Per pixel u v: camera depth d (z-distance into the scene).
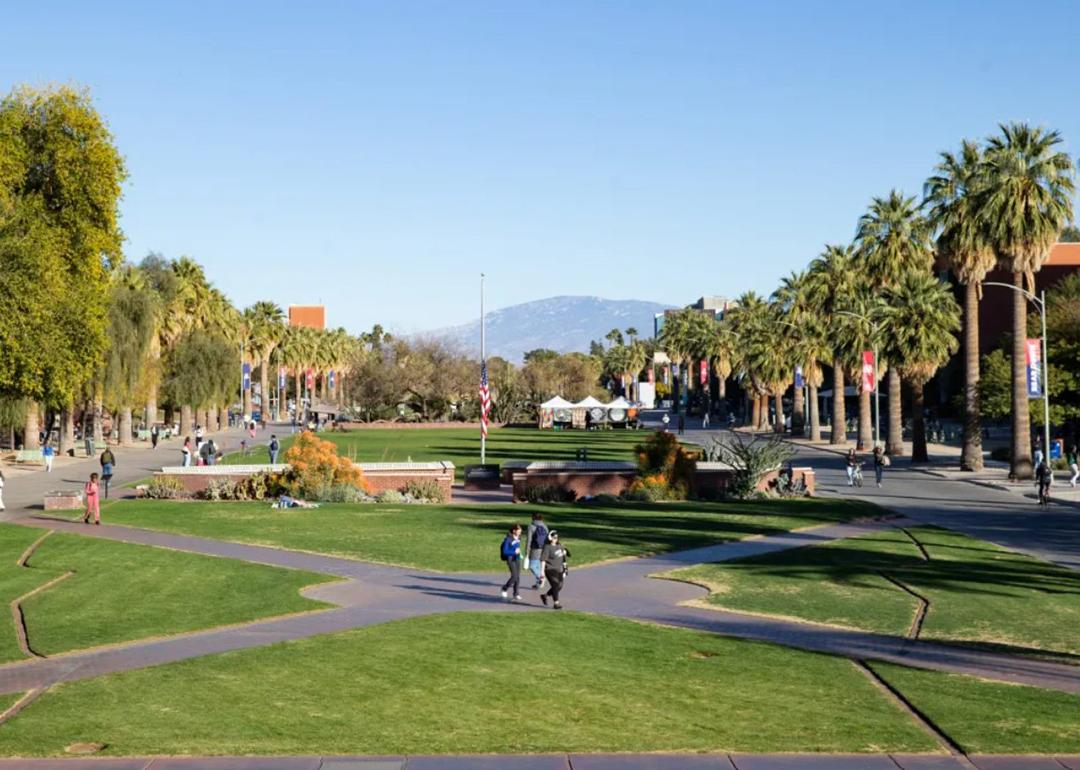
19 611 23.28
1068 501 48.25
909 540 35.56
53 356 48.38
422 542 34.41
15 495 50.12
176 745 14.28
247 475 50.03
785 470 52.41
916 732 14.98
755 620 22.91
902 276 78.94
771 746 14.38
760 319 125.19
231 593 25.42
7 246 44.94
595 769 13.46
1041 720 15.52
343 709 16.03
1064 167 58.06
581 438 109.50
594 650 19.92
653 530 37.88
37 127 52.56
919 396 73.69
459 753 14.05
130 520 39.78
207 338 105.06
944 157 63.88
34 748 14.13
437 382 143.38
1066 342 72.00
